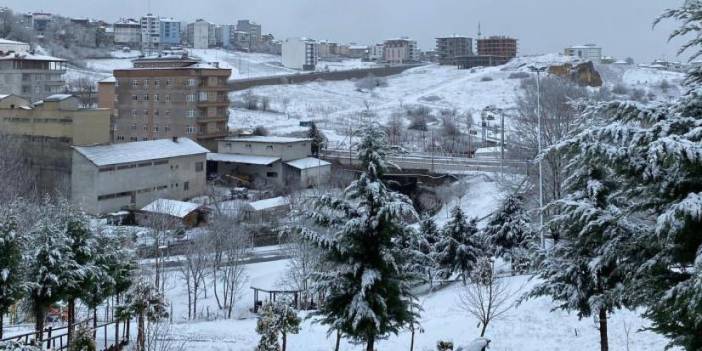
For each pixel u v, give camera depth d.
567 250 22.03
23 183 68.69
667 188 15.19
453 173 85.25
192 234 62.62
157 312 28.08
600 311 21.33
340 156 101.12
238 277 50.47
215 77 103.88
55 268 28.03
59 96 81.94
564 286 22.06
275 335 25.97
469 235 45.53
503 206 47.47
